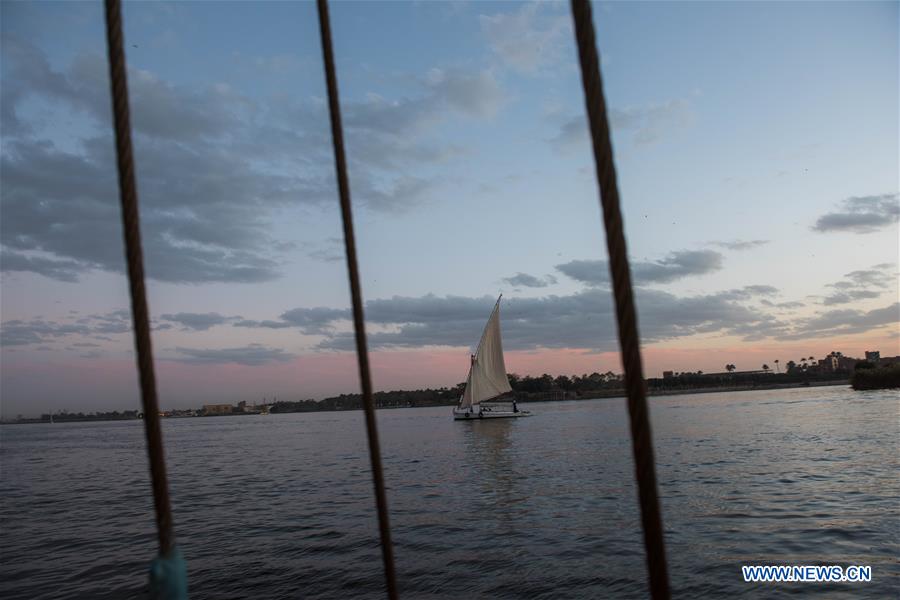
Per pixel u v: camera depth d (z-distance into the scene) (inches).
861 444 1521.9
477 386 3649.1
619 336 96.7
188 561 689.0
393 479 1385.3
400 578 591.2
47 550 783.1
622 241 96.3
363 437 3462.1
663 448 1763.0
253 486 1365.7
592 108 98.1
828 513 774.5
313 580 595.2
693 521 775.7
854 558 583.5
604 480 1199.6
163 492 106.9
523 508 932.6
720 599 502.9
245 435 4456.2
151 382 107.0
